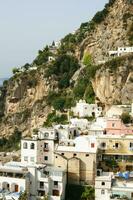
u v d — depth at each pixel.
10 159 140.75
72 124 147.88
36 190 109.31
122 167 115.00
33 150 120.56
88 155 112.81
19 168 111.12
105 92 191.38
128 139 115.62
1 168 111.69
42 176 109.38
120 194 103.38
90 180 112.19
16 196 104.25
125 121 139.50
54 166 115.31
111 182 105.06
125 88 183.88
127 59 188.12
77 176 112.69
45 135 126.25
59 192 108.56
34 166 111.44
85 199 107.75
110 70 190.38
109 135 121.88
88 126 142.62
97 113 179.75
